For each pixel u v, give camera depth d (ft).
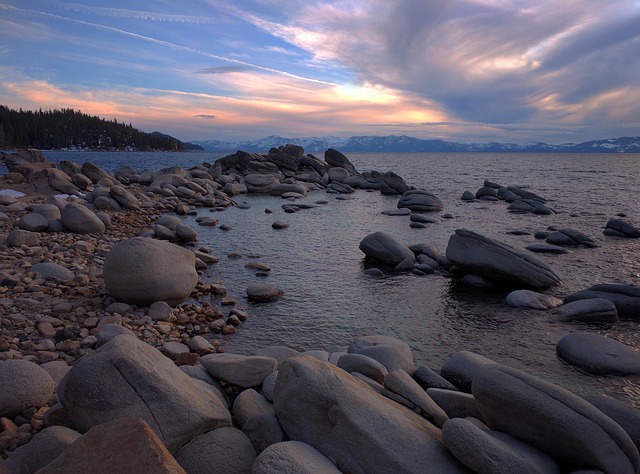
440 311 37.47
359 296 40.86
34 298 33.45
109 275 33.27
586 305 35.24
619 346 28.35
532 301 38.14
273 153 162.30
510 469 12.61
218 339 31.01
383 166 337.52
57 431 14.15
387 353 25.20
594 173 228.22
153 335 29.50
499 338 32.22
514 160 489.67
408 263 49.24
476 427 13.75
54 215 61.93
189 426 14.61
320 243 62.80
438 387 23.53
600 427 13.89
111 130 613.93
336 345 30.78
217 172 144.56
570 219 83.82
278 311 36.78
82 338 27.89
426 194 96.94
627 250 58.29
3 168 176.14
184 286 35.37
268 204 104.99
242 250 57.77
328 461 13.70
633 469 13.78
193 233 61.87
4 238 50.70
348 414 14.32
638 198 115.44
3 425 16.79
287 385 16.08
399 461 13.19
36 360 24.25
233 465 14.20
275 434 15.64
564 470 14.28
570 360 28.27
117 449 11.25
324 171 162.30
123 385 14.67
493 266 43.34
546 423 14.11
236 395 20.54
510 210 95.96
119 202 85.05
